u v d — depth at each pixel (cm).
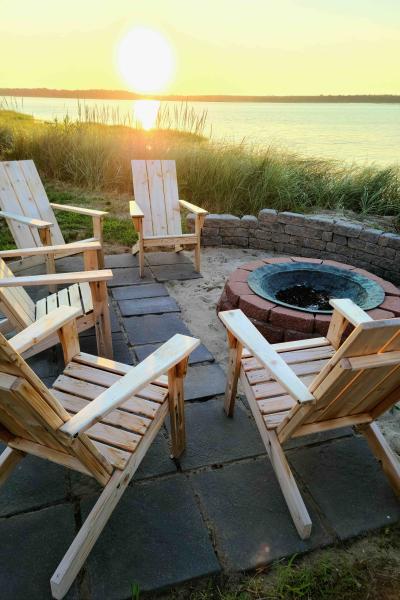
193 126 755
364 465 175
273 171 534
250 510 152
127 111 768
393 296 263
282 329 245
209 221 444
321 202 554
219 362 245
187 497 156
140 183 396
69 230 471
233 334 164
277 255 438
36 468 166
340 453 181
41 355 241
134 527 144
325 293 300
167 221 405
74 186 657
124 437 142
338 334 194
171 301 318
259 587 129
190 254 429
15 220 323
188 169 568
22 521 145
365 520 150
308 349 195
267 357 143
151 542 139
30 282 196
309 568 134
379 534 146
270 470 170
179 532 143
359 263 405
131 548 137
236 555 137
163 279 360
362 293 274
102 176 649
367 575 133
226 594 126
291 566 135
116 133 732
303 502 148
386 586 130
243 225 446
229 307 274
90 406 117
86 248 248
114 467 132
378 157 920
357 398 142
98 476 127
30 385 96
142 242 352
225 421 197
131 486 160
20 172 355
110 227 484
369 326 101
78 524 144
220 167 549
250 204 518
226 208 523
